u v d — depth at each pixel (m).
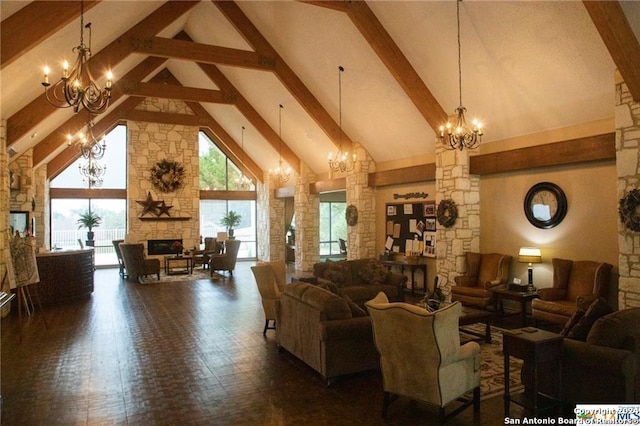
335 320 4.18
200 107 14.11
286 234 15.00
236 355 5.05
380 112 8.73
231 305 7.80
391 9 6.49
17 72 5.87
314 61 8.51
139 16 7.40
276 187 14.64
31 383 4.22
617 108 5.16
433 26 6.31
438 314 3.10
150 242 13.62
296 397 3.88
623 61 4.74
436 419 3.45
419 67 7.15
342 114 9.49
